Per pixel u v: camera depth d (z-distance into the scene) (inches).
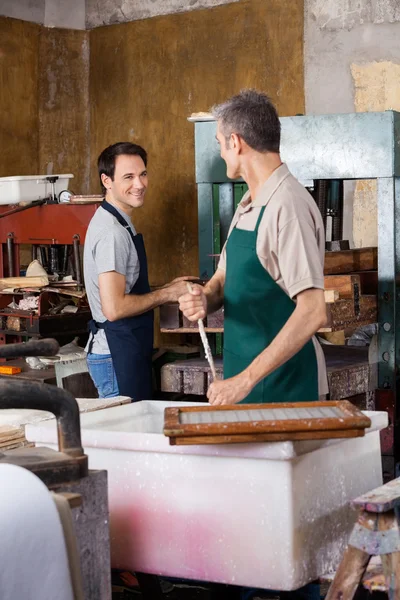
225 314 133.1
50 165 363.6
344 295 177.0
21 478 76.7
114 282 176.9
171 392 199.2
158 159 351.6
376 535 88.1
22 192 250.4
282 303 127.3
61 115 365.1
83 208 244.2
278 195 124.2
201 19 338.3
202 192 210.7
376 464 107.4
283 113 324.2
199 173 209.5
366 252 196.4
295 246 121.0
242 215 130.0
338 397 177.0
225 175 206.7
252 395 129.7
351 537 89.8
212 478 94.3
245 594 137.3
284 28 321.1
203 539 95.4
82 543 84.2
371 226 304.2
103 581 86.4
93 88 367.6
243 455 91.5
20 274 281.3
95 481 85.3
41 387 82.9
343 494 100.1
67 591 76.7
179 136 346.0
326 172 190.9
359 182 305.0
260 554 92.4
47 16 361.1
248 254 127.2
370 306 185.0
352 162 188.5
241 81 331.3
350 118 187.9
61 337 235.9
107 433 99.3
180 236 348.2
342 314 173.0
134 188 183.0
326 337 272.8
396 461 190.9
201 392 181.6
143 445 97.3
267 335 128.2
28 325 228.2
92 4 364.5
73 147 368.5
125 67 357.4
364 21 305.3
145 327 182.5
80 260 245.8
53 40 362.6
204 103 340.2
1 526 73.3
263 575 92.4
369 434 105.7
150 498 98.1
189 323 179.5
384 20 301.7
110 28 360.2
